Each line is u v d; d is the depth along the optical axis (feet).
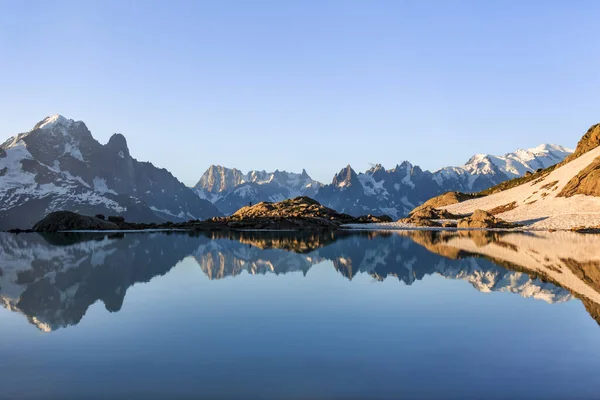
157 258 116.88
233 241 187.11
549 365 36.47
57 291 68.08
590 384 32.76
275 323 49.21
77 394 31.09
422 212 442.50
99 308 56.44
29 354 39.04
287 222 330.75
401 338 43.62
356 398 30.48
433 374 34.53
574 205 376.07
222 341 42.60
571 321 50.08
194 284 74.84
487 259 112.98
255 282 77.05
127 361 37.29
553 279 79.92
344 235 234.79
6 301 60.54
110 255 125.18
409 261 109.29
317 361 37.22
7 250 140.97
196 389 31.81
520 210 415.85
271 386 32.27
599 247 150.20
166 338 43.55
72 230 288.92
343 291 68.23
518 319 50.98
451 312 54.39
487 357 38.27
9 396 30.81
